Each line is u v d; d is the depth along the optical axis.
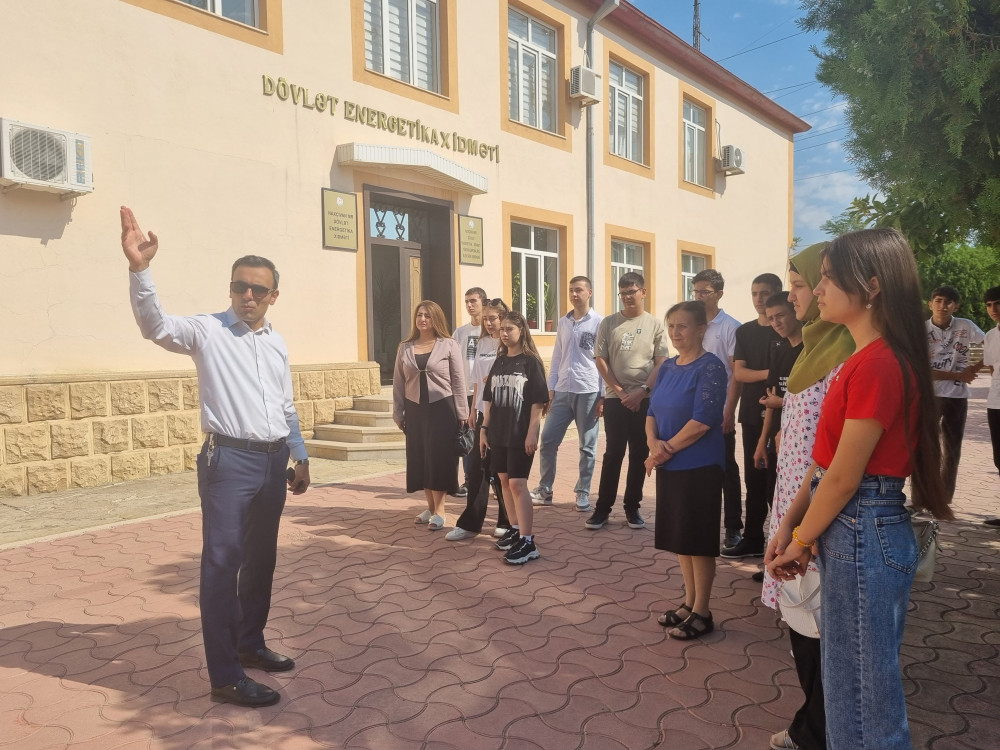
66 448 6.62
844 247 1.77
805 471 2.48
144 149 7.23
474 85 10.82
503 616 3.60
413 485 5.29
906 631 3.39
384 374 10.43
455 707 2.71
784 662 3.08
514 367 4.55
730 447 4.62
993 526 5.26
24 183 6.21
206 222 7.75
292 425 3.18
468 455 5.12
